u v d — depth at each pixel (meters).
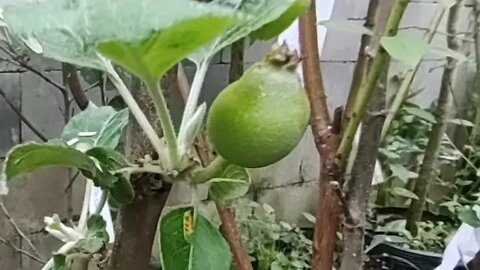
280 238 1.17
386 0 0.27
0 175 0.21
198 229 0.21
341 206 0.28
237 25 0.16
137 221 0.22
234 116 0.18
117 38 0.13
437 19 0.50
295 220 1.32
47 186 1.00
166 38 0.15
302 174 1.30
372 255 1.03
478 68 1.20
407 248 1.07
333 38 1.25
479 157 1.32
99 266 0.27
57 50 0.15
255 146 0.18
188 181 0.20
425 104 1.39
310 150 1.30
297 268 1.10
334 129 0.28
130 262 0.23
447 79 1.14
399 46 0.21
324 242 0.28
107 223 0.31
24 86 0.95
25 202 0.99
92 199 0.30
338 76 1.28
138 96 0.21
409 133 1.28
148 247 0.23
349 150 0.26
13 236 0.99
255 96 0.18
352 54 1.28
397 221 1.13
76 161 0.21
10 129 0.96
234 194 0.21
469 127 1.38
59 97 0.99
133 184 0.22
